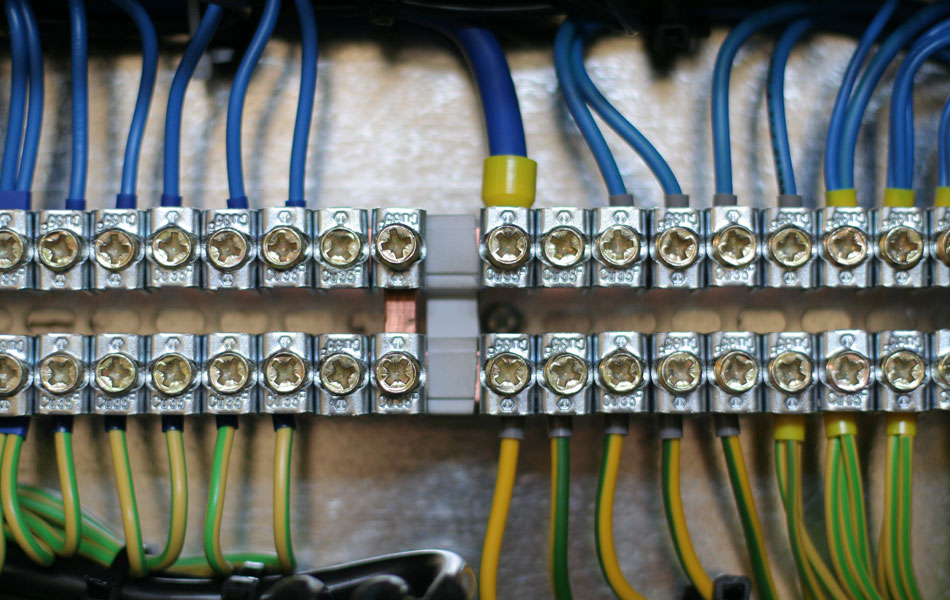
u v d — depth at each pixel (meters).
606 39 0.76
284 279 0.64
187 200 0.74
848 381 0.64
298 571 0.70
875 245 0.65
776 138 0.70
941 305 0.69
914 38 0.72
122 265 0.64
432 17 0.70
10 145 0.67
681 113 0.76
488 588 0.63
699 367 0.63
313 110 0.75
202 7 0.70
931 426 0.73
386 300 0.66
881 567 0.66
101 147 0.75
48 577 0.67
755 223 0.65
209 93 0.75
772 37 0.76
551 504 0.70
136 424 0.73
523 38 0.76
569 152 0.75
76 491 0.65
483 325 0.69
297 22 0.75
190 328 0.69
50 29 0.72
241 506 0.73
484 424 0.74
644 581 0.72
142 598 0.65
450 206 0.75
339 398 0.64
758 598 0.71
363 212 0.64
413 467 0.73
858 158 0.75
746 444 0.73
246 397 0.64
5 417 0.65
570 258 0.64
